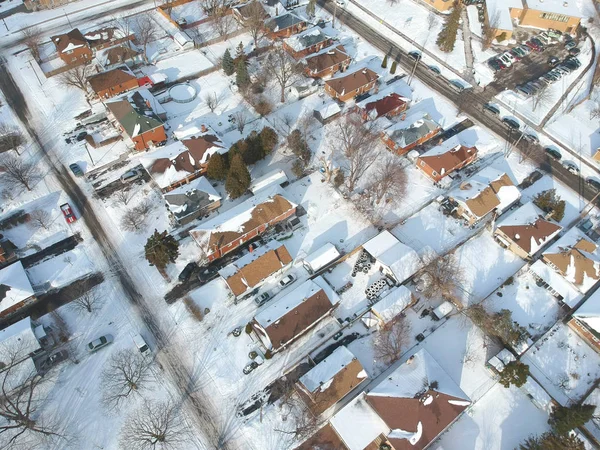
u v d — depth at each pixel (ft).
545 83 355.15
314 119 327.26
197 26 399.85
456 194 273.33
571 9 399.85
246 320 229.04
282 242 258.78
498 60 371.15
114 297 235.20
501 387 212.02
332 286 241.96
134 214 263.90
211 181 286.05
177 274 244.63
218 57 371.56
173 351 218.18
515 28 407.64
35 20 402.11
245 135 312.09
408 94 346.95
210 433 195.31
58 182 283.79
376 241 252.83
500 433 198.80
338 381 201.16
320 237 262.47
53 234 259.19
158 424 192.95
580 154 311.88
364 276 246.47
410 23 410.31
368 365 216.74
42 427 191.72
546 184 295.07
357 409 195.31
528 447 189.06
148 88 340.59
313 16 412.16
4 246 247.91
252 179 287.69
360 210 274.36
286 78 329.31
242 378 210.59
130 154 299.17
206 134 294.66
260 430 196.44
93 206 272.31
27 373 203.21
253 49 379.76
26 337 210.38
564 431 189.06
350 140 296.71
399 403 191.42
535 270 246.47
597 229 273.13
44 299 233.76
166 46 377.30
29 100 330.13
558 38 395.34
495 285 246.06
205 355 217.15
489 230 268.62
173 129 314.14
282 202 261.24
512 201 276.21
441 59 377.71
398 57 379.14
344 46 385.91
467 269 251.39
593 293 236.63
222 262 249.75
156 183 277.64
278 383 209.87
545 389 211.41
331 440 194.90
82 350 216.13
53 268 245.04
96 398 202.28
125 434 191.31
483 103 343.26
